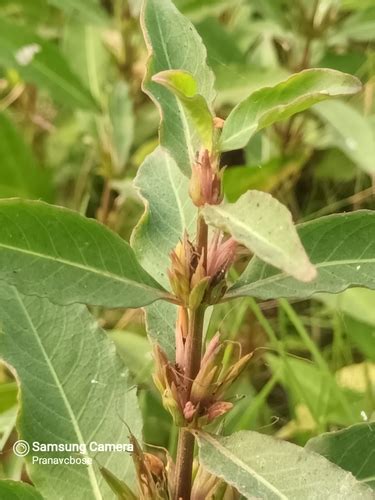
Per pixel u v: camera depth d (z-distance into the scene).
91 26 0.41
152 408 0.31
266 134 0.39
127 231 0.40
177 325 0.16
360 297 0.33
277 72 0.37
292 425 0.31
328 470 0.14
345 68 0.41
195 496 0.16
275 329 0.37
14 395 0.28
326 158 0.42
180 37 0.16
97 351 0.19
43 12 0.45
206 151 0.14
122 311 0.38
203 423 0.15
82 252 0.15
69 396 0.19
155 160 0.19
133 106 0.40
